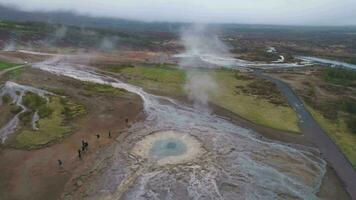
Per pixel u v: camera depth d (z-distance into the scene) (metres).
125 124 59.41
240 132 57.47
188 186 40.53
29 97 70.69
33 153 47.97
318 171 45.88
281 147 52.53
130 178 42.03
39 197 38.44
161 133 55.47
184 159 46.72
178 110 67.81
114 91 79.25
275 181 42.50
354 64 151.62
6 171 43.41
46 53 129.50
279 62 145.75
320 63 150.62
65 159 46.47
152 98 75.56
